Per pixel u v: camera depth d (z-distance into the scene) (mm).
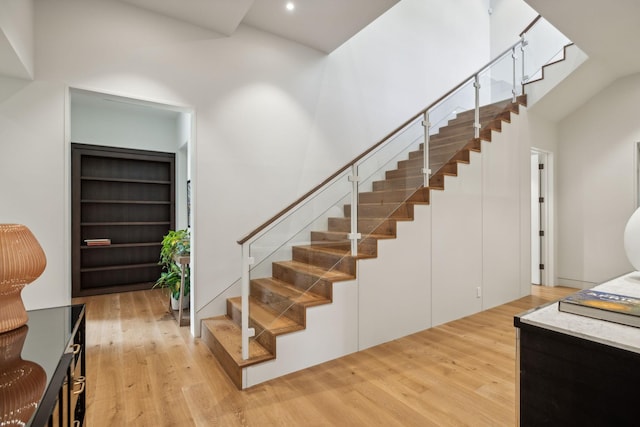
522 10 6039
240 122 3584
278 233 2781
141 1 2998
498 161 4254
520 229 4562
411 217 3328
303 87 4031
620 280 1353
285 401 2137
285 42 3898
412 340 3119
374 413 1997
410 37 5164
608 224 4766
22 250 1260
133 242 5629
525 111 4672
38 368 1016
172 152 5871
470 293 3857
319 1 3250
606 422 769
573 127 5098
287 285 2809
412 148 3521
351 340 2846
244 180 3600
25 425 732
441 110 3824
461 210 3785
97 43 2895
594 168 4895
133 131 5539
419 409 2029
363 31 4629
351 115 4449
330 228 3021
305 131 4031
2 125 2541
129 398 2176
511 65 4652
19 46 2287
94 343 3123
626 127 4602
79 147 5098
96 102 5012
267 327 2600
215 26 3371
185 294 3854
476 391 2221
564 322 892
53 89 2709
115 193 5504
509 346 2961
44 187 2670
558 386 857
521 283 4578
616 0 2953
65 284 2727
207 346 3049
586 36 3553
